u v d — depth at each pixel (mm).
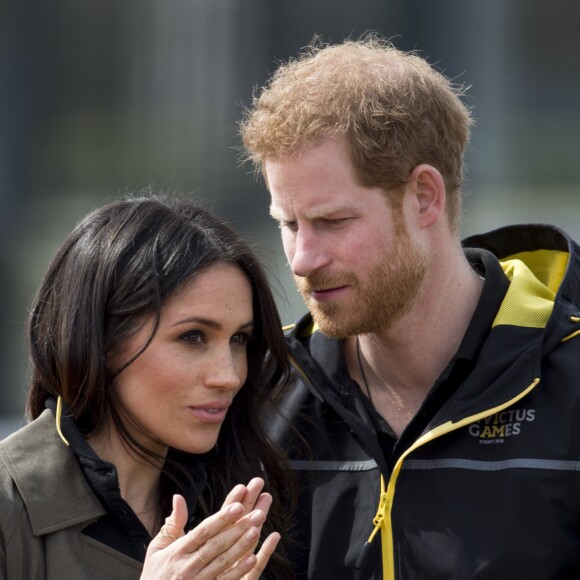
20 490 7129
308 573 8508
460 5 22922
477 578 7855
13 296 23719
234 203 23172
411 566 8062
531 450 7949
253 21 23516
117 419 7516
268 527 8180
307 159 8000
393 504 8227
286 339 8961
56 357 7480
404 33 22969
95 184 24016
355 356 8859
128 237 7453
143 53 23984
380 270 8133
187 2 23828
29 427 7477
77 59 24250
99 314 7340
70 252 7621
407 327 8422
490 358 8195
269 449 8312
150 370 7348
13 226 23938
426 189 8297
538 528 7812
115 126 24000
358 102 8016
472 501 8023
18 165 24031
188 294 7367
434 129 8352
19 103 24156
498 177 23328
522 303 8453
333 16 23188
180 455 7934
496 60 23016
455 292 8531
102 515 7305
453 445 8188
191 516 7844
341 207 7992
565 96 23000
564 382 8047
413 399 8617
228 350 7527
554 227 9148
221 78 23719
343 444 8703
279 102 8133
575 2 22844
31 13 24141
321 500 8602
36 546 7090
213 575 6441
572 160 23031
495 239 9547
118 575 7188
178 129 23797
